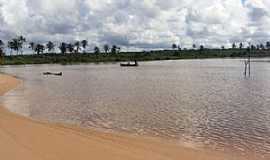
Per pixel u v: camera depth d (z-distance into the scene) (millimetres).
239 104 33688
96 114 27234
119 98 39031
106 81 69188
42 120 24047
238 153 15773
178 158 13852
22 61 196250
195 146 17031
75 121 24031
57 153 13398
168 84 60969
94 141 15891
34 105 32156
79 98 38812
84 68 134125
